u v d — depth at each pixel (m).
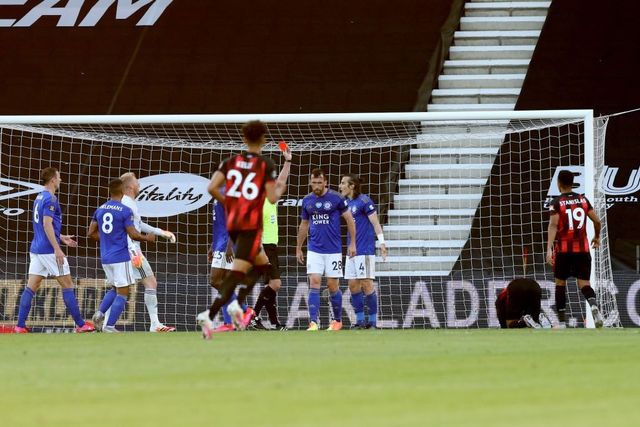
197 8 70.50
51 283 54.28
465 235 60.47
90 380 18.83
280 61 67.25
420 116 51.16
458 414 14.09
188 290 55.28
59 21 69.56
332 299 46.94
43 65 67.38
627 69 63.03
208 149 62.69
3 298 54.69
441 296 52.84
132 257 44.88
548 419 13.54
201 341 31.22
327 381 18.39
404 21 69.31
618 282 52.16
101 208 43.50
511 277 52.91
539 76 63.12
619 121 60.31
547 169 60.69
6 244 59.88
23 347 28.72
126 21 69.69
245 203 28.09
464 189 61.91
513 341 30.72
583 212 42.81
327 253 46.47
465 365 21.69
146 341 31.55
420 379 18.75
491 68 67.75
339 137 63.72
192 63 67.38
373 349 26.80
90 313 54.81
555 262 43.59
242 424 13.05
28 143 62.62
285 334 36.94
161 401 15.59
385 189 62.19
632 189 57.78
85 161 62.34
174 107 65.12
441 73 67.75
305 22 69.50
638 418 13.64
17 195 61.06
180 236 59.56
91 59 67.62
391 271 59.75
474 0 71.19
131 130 64.12
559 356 24.31
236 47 68.19
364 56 67.38
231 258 40.84
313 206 46.16
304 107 64.81
